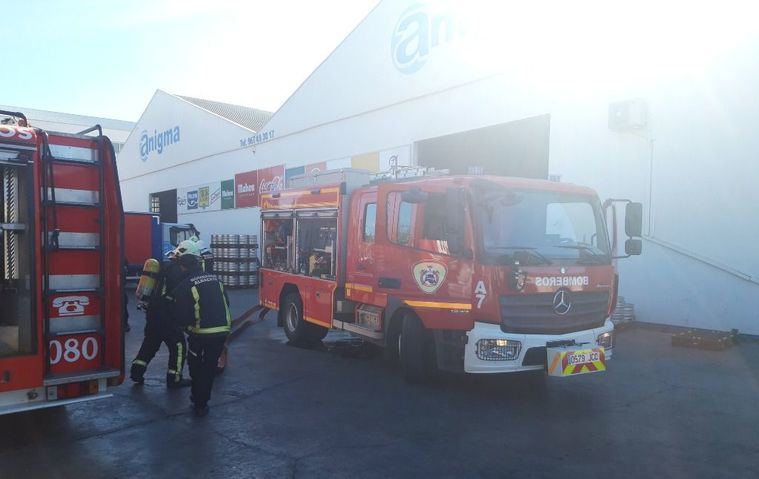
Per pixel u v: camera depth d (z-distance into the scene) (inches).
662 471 188.1
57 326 206.4
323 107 752.3
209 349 245.6
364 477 184.7
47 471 189.9
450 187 257.6
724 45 399.9
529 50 511.5
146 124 1270.9
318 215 370.6
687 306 422.0
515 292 250.5
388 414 247.3
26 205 199.3
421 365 290.8
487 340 250.2
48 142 203.6
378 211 312.2
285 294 418.0
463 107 570.6
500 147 568.4
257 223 908.6
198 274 248.1
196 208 1079.6
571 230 275.9
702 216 412.8
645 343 390.0
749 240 391.9
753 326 391.5
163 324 291.9
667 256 430.6
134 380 298.4
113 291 215.6
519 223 264.1
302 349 393.4
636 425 231.9
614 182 457.7
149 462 197.5
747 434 221.3
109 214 216.1
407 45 623.5
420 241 281.6
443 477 184.2
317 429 229.3
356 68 694.5
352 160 708.7
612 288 283.1
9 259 213.3
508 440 215.8
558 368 246.2
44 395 204.1
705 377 304.5
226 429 229.9
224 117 1087.0
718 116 403.5
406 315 294.2
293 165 818.8
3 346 210.7
